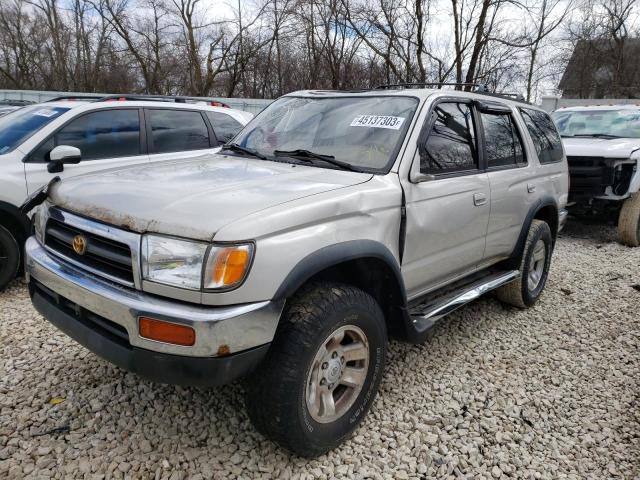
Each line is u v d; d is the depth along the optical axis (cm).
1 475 235
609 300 512
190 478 240
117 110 536
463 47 1466
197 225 207
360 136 318
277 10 2303
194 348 200
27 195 458
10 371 323
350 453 265
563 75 2905
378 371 277
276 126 365
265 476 244
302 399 233
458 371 354
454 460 265
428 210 306
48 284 247
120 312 211
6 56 2720
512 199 403
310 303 234
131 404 292
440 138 330
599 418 310
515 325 441
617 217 861
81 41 2547
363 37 1648
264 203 227
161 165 308
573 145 785
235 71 2484
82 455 250
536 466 266
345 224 250
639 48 2952
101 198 239
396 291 283
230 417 284
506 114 424
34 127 491
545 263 493
